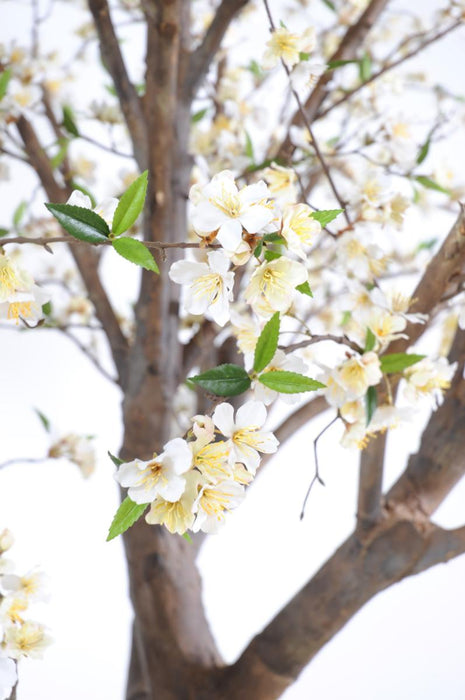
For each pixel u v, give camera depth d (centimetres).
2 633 109
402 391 112
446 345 161
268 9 119
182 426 179
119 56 144
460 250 122
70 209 87
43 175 158
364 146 149
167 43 137
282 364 96
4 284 89
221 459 87
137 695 166
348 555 145
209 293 87
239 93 179
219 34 148
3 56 149
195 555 161
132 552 155
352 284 114
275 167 119
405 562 142
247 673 150
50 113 170
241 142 162
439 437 145
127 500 87
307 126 119
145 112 148
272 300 90
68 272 192
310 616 147
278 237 88
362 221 116
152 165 142
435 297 125
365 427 110
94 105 162
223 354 169
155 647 153
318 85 158
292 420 161
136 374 150
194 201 87
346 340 107
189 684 151
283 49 119
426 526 144
